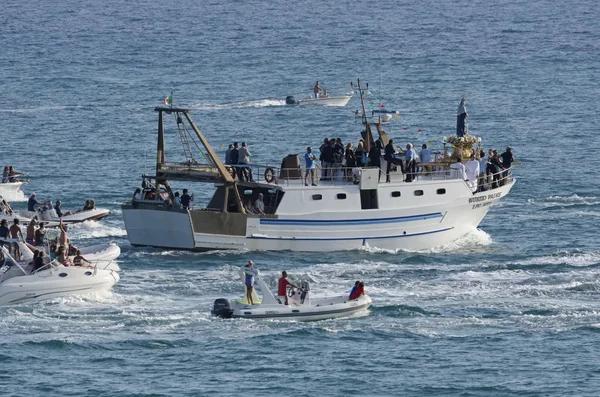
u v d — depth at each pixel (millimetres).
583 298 178875
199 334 162750
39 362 153125
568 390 146250
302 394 144875
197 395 143875
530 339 162375
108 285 178125
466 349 159125
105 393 144250
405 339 162375
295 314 167625
